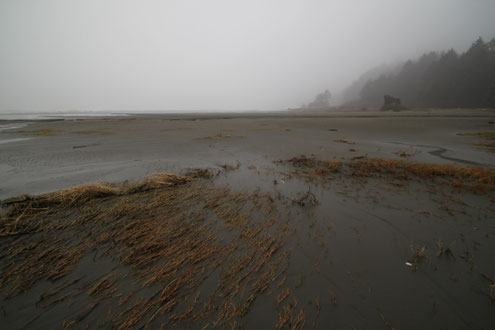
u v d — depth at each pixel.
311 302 1.97
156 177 5.30
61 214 3.62
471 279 2.18
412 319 1.79
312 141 11.83
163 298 2.01
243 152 9.12
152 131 17.34
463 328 1.71
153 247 2.75
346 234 3.03
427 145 10.30
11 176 5.89
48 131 17.81
